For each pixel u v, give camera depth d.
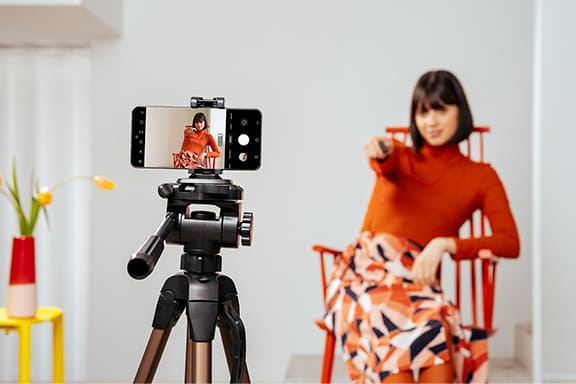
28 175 4.30
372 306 2.50
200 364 1.16
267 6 4.21
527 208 4.11
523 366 3.78
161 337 1.19
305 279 4.18
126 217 4.23
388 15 4.16
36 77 4.30
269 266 4.19
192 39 4.24
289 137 4.20
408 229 2.68
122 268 4.23
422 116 2.68
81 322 4.32
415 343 2.35
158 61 4.24
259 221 4.20
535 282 3.12
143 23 4.24
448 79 2.67
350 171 4.17
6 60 4.30
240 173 4.20
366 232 2.75
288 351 4.19
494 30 4.13
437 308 2.43
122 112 4.23
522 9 4.12
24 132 4.30
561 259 3.11
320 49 4.18
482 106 4.14
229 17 4.22
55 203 4.31
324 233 4.18
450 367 2.34
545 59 3.12
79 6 3.49
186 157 1.18
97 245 4.23
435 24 4.15
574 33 3.11
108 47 4.23
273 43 4.21
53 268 4.32
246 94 4.22
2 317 2.87
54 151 4.31
